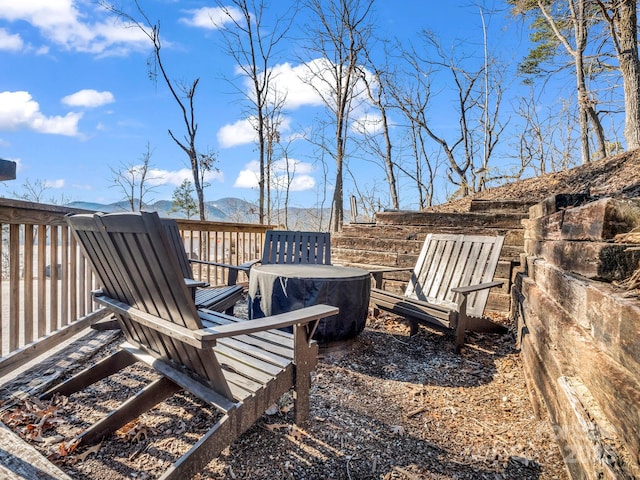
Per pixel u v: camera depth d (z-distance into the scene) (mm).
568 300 1643
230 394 1460
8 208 2102
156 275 1281
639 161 4973
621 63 6879
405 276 4637
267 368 1712
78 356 2494
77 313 3162
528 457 1643
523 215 4086
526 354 2492
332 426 1850
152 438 1688
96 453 1572
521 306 2984
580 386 1397
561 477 1511
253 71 10602
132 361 1969
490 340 3143
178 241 3404
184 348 1470
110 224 1287
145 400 1714
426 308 2955
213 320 2209
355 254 5012
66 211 2656
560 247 1831
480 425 1913
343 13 10117
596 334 1287
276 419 1875
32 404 1890
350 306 2709
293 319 1606
